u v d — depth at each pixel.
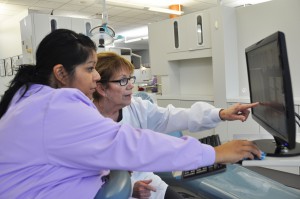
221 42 3.08
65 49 0.87
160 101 3.73
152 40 3.89
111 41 3.09
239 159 0.87
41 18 3.51
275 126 1.03
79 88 0.92
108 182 0.83
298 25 2.78
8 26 6.85
